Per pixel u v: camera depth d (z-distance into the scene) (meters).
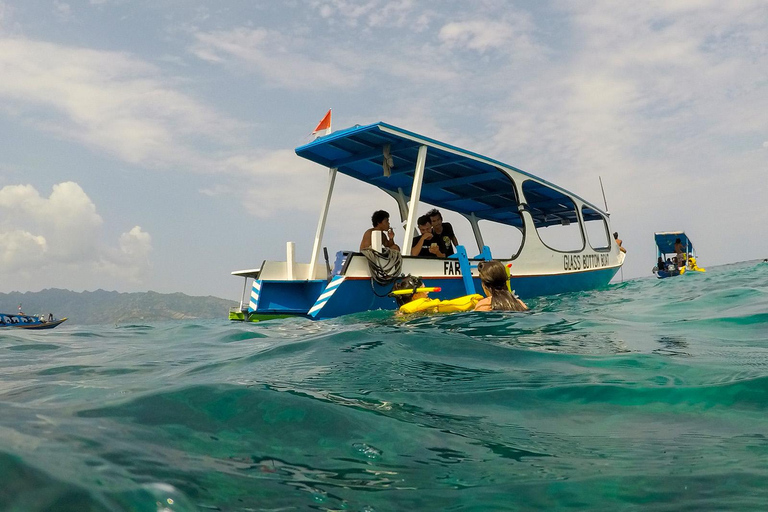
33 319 30.39
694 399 2.06
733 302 6.58
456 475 1.33
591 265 12.65
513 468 1.39
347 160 9.44
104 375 2.97
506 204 13.01
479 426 1.78
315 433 1.60
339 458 1.42
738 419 1.80
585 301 8.57
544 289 11.05
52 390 2.37
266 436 1.54
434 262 8.85
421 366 2.80
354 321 6.26
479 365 2.83
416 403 2.05
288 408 1.81
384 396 2.15
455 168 10.24
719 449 1.51
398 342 3.51
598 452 1.52
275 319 8.36
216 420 1.64
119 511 0.89
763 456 1.43
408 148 8.99
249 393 1.95
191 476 1.15
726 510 1.09
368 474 1.32
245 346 4.39
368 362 2.92
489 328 4.27
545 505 1.15
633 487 1.24
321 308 7.76
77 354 4.29
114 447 1.26
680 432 1.69
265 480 1.21
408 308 6.14
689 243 20.75
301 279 9.37
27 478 0.92
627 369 2.65
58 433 1.32
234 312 8.98
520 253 10.42
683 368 2.62
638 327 4.41
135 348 4.62
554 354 3.12
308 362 2.98
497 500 1.17
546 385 2.35
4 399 2.14
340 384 2.37
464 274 8.80
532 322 4.61
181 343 4.97
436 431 1.71
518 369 2.71
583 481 1.29
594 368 2.71
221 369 2.96
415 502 1.16
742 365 2.62
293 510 1.06
